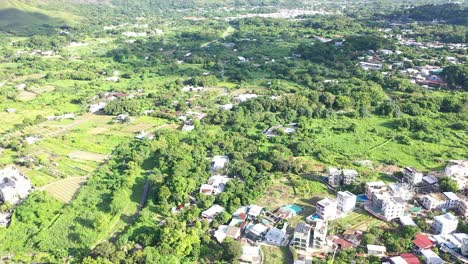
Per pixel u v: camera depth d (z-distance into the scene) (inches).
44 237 7450.8
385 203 7554.1
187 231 7160.4
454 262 6574.8
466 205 7667.3
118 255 6673.2
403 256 6633.9
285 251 6934.1
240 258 6737.2
